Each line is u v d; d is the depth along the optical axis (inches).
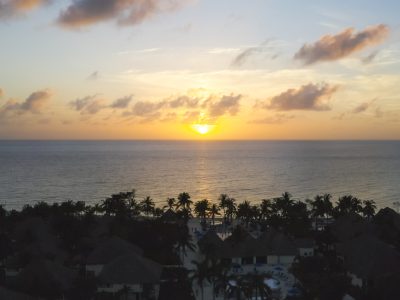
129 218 4965.6
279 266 4055.1
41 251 3663.9
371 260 3366.1
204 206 6220.5
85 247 4013.3
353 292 2942.9
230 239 4266.7
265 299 3036.4
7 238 3767.2
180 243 4109.3
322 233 4279.0
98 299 2812.5
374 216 5206.7
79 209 5482.3
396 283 2768.2
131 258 3196.4
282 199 6082.7
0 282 3088.1
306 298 2866.6
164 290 3193.9
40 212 5073.8
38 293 2888.8
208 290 3339.1
